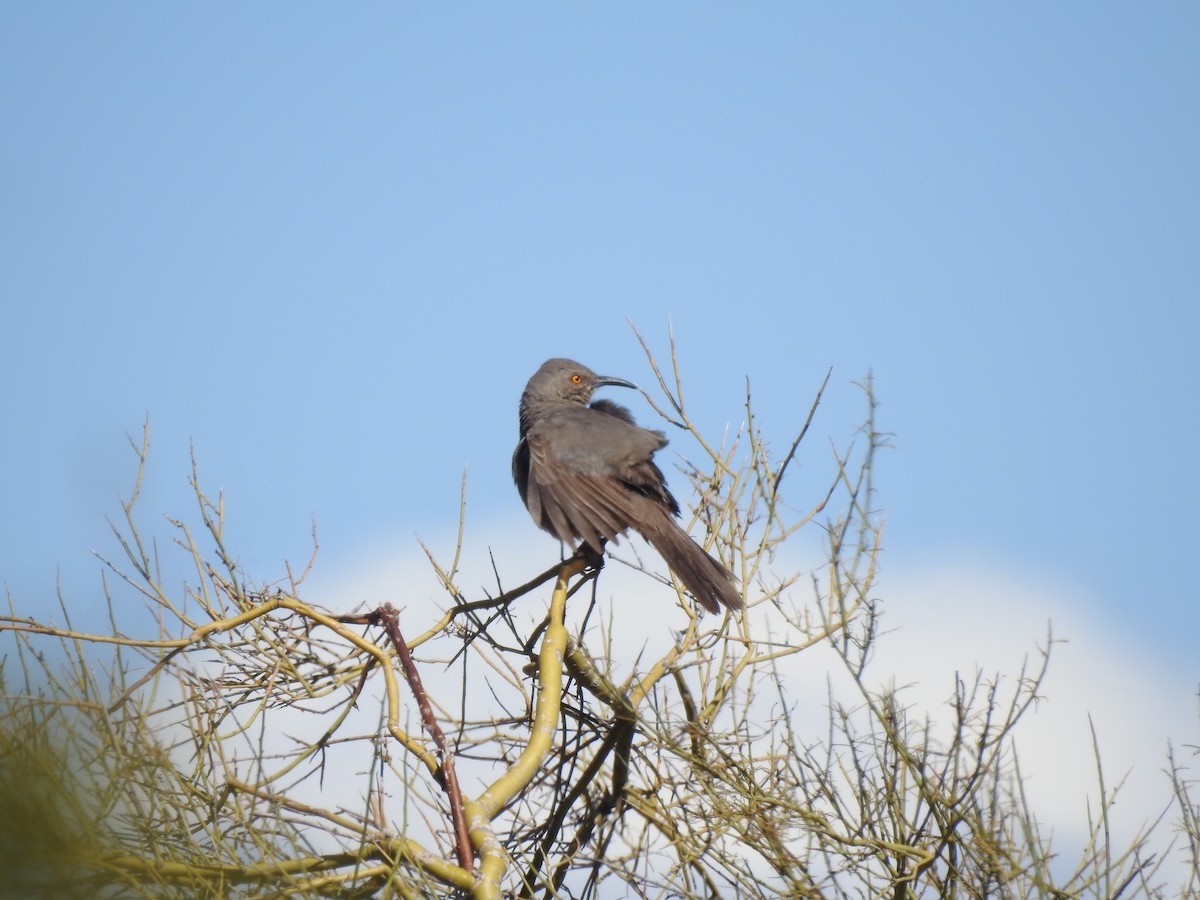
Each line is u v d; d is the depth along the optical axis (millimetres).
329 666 10039
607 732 10656
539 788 10898
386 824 7832
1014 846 9047
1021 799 8453
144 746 7961
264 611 9344
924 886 10016
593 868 10141
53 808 6930
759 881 9656
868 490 10047
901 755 9492
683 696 11516
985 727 9422
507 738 10695
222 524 10164
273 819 7895
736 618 11477
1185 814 9211
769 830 9766
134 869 7469
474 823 8031
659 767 10930
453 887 7992
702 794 10438
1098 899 8734
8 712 7574
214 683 9281
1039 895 8438
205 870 7656
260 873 7758
